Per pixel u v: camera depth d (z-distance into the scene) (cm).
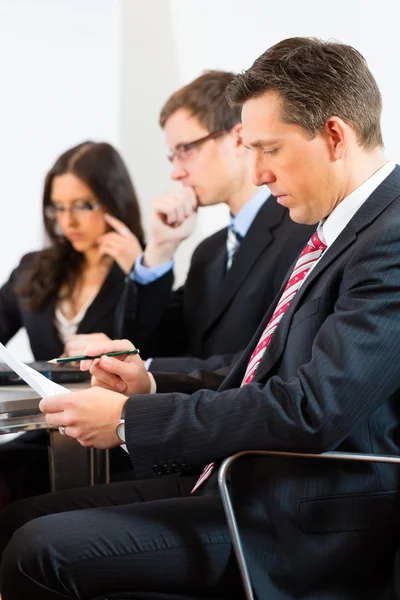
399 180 155
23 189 302
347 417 136
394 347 138
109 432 147
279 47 156
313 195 155
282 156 154
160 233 289
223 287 260
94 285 296
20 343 302
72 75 306
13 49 306
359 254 144
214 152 279
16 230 302
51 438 190
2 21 307
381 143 159
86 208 297
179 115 286
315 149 152
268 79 153
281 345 152
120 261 294
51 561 138
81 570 138
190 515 145
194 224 284
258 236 256
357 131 154
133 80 303
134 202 295
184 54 301
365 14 279
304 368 141
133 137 299
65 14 309
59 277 299
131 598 141
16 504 174
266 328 168
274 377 144
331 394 136
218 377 192
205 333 269
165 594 142
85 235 297
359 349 137
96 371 178
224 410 141
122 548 140
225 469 137
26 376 153
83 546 139
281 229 252
